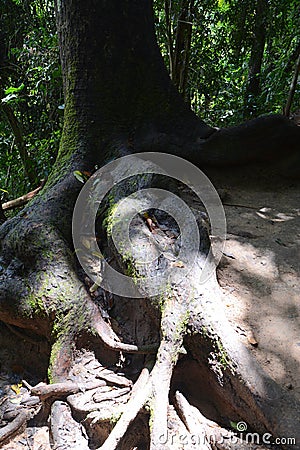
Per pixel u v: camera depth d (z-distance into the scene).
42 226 3.80
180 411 2.62
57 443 2.70
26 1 8.73
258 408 2.50
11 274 3.61
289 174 5.43
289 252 3.95
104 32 4.89
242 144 5.35
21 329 3.59
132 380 2.98
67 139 4.96
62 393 2.91
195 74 9.45
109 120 4.96
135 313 3.28
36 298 3.39
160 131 5.18
